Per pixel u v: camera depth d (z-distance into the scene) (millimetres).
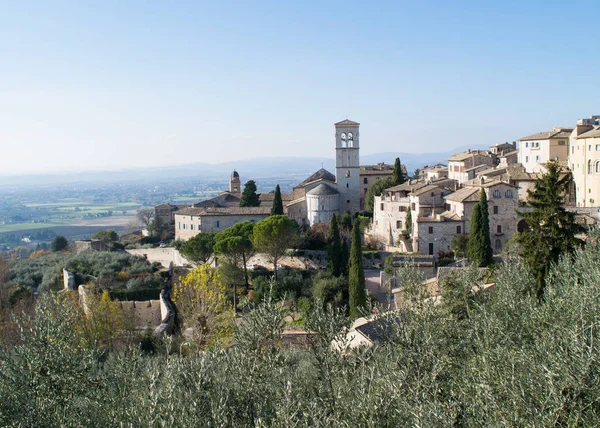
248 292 77312
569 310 22266
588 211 80812
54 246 144250
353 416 17422
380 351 23594
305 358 26188
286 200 134000
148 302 69250
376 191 121500
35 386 18859
